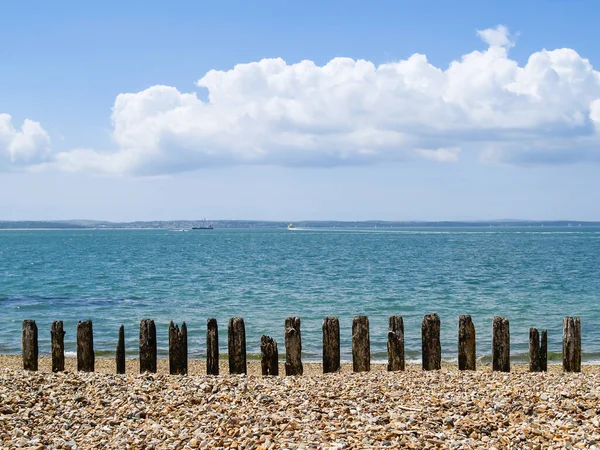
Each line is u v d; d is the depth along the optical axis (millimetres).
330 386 13383
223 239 197625
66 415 11531
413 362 22031
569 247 119562
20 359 22688
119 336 16266
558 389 12633
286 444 9414
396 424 10258
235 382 13578
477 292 44000
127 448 9852
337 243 149250
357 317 16078
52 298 42031
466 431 10250
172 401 12164
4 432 10555
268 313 34156
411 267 68250
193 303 38656
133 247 135875
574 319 16109
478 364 21719
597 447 9352
